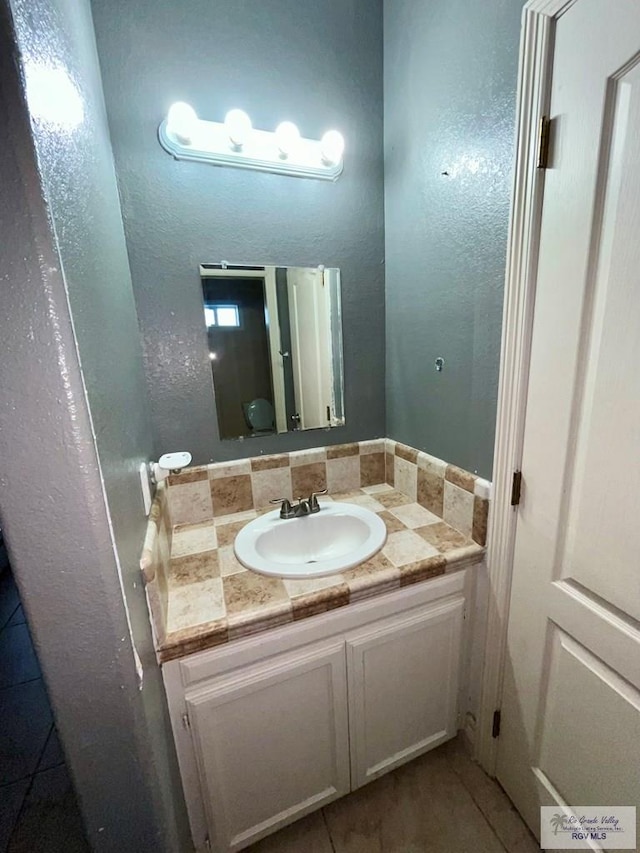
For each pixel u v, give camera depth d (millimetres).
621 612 764
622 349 698
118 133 1046
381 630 1026
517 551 993
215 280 1224
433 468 1262
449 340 1142
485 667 1148
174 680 837
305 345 1374
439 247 1130
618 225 678
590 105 686
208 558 1101
